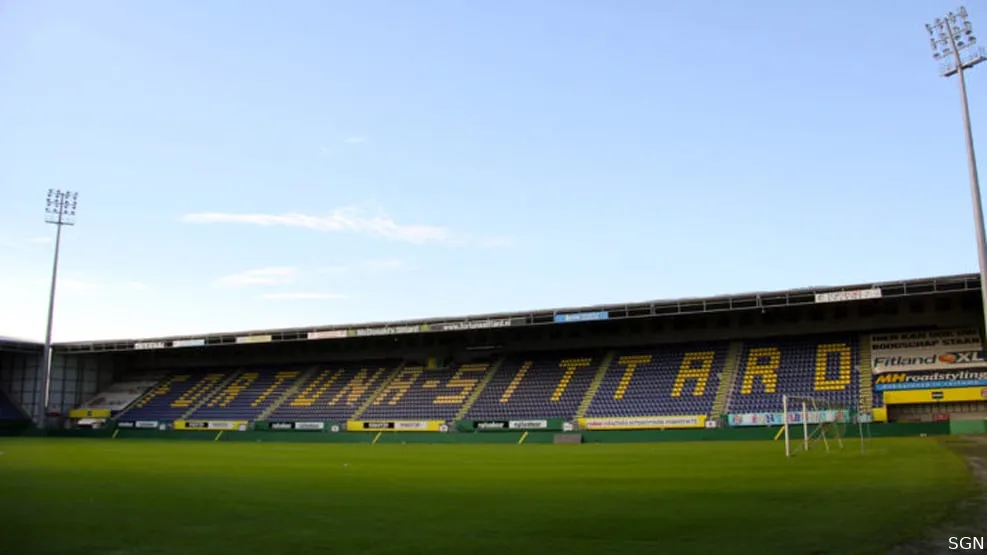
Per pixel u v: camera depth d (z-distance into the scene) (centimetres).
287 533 1286
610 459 3269
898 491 1705
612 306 5550
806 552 1043
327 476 2525
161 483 2278
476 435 5656
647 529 1269
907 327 5397
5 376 7462
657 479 2223
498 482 2233
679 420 5138
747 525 1284
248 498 1842
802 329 5756
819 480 2038
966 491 1658
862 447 3148
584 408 5634
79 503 1752
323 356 7462
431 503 1698
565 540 1179
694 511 1480
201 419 6706
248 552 1119
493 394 6162
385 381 6812
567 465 2945
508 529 1298
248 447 4919
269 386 7144
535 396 5975
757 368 5516
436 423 5872
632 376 5897
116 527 1368
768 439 4778
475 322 5969
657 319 6231
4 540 1238
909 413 4778
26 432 6912
